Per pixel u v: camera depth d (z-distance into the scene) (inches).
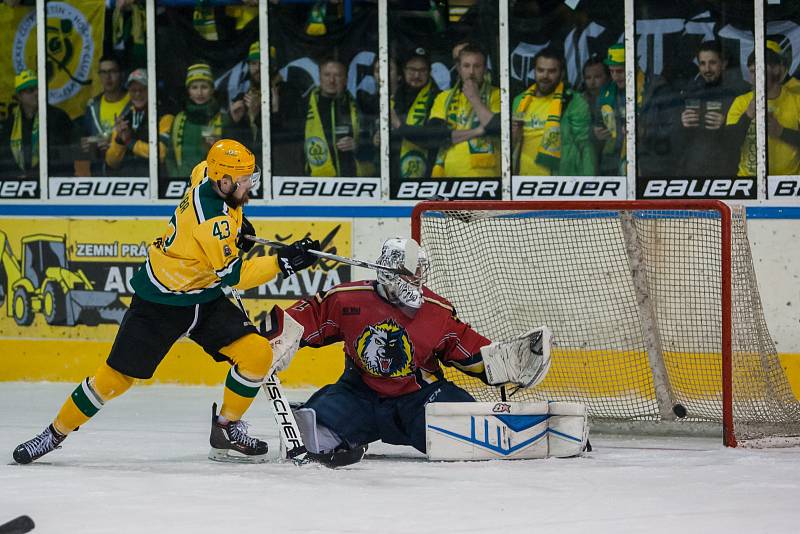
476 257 890.7
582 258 912.3
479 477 603.2
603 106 1007.6
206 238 611.8
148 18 1063.0
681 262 884.0
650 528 486.6
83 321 1067.3
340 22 1038.4
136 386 1043.3
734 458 677.9
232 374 654.5
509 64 1017.5
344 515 508.1
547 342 672.4
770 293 971.9
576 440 678.5
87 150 1076.5
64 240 1071.0
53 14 1078.4
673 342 885.2
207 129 1064.2
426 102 1032.2
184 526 486.6
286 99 1050.1
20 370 1074.1
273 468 633.0
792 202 976.9
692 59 991.0
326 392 680.4
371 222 1035.9
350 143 1042.1
